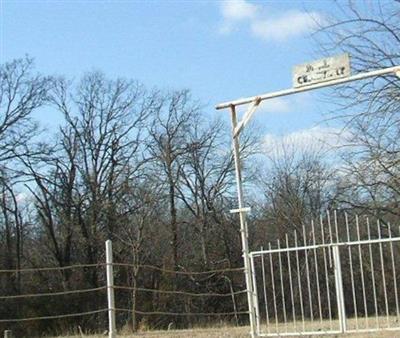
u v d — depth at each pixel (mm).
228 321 36250
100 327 39688
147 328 31109
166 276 45781
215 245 48812
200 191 51281
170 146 51812
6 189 47531
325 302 27719
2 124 47188
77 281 43719
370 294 26562
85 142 50688
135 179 50281
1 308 39500
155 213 49156
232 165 50969
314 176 57438
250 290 14953
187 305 45031
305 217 47156
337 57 13648
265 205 49594
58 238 49156
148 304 43438
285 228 47531
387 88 14523
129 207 49156
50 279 44781
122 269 44969
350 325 17766
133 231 47250
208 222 50000
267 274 25516
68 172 50156
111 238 47844
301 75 14031
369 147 15664
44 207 49094
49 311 40688
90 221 49312
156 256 47188
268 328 16359
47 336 32281
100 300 42781
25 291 42031
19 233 48094
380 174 15961
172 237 48781
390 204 18297
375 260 24938
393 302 26391
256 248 47719
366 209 18906
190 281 46188
